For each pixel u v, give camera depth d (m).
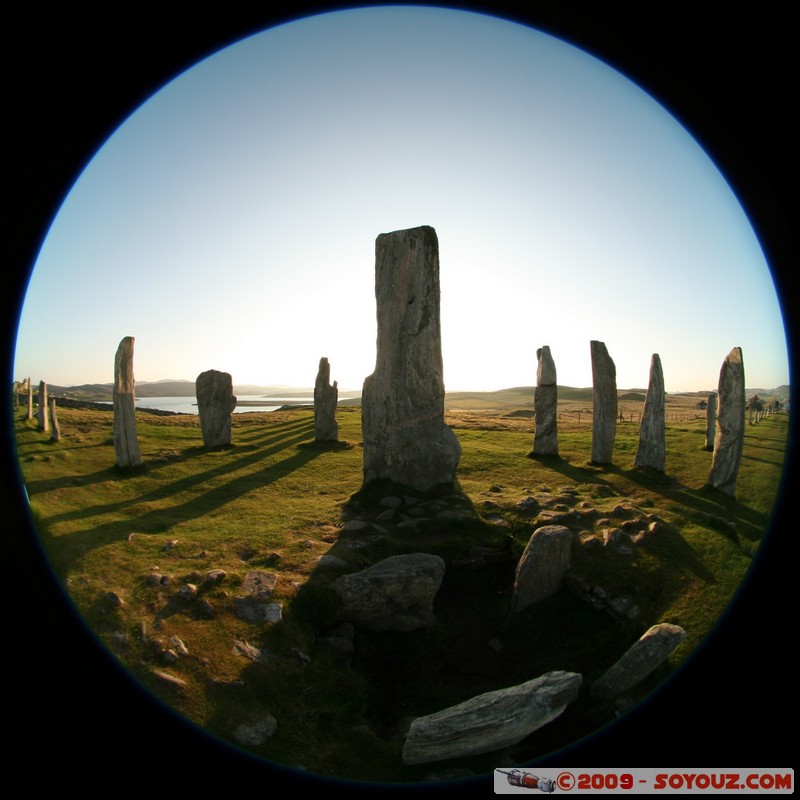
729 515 13.45
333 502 13.71
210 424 20.34
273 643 7.71
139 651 6.96
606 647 8.94
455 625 9.76
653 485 15.77
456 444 14.18
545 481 15.98
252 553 10.15
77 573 8.73
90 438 22.09
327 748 6.48
